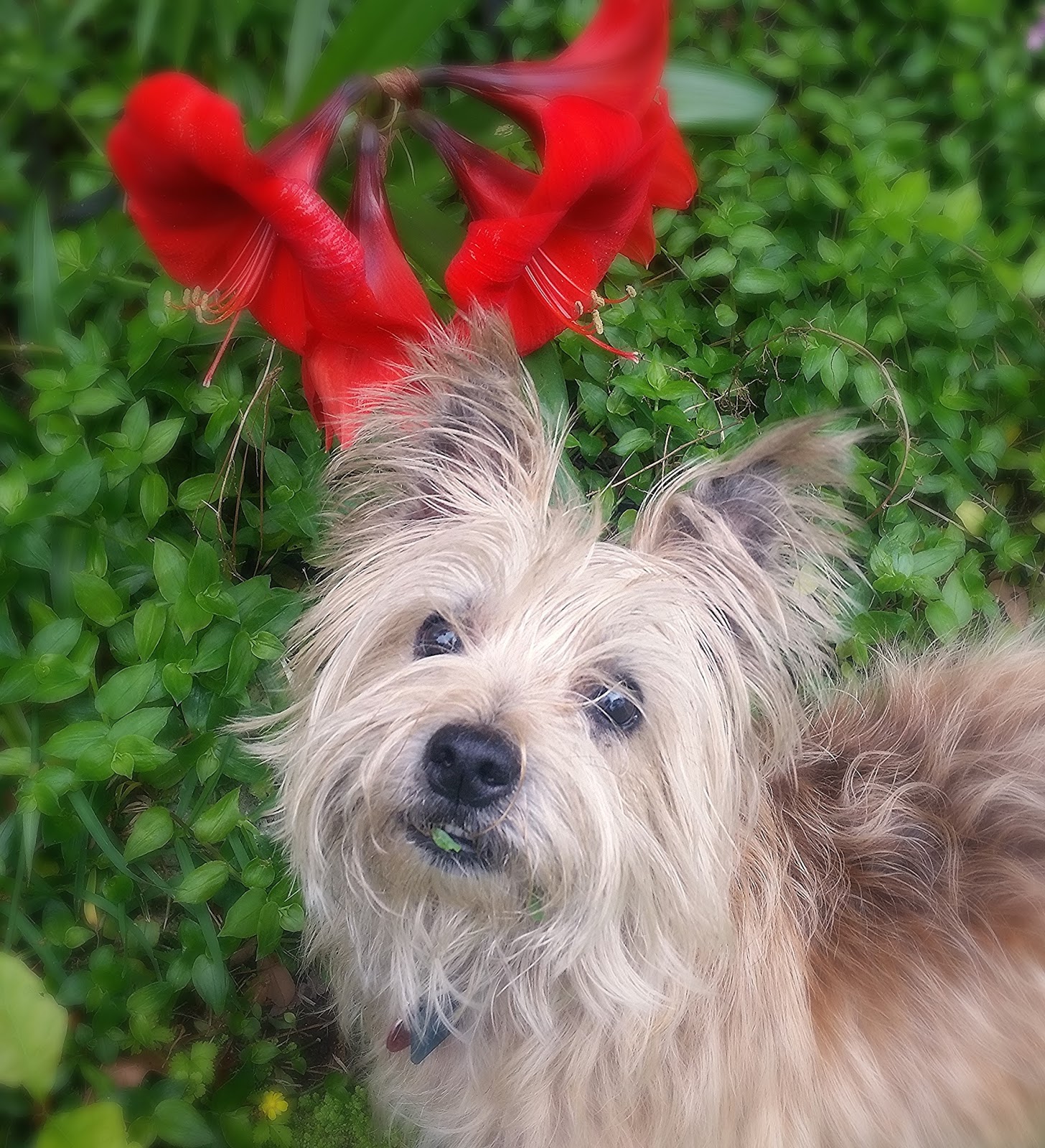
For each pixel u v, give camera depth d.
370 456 0.32
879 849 0.35
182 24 0.37
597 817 0.27
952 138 0.49
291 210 0.25
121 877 0.39
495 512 0.31
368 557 0.32
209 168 0.25
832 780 0.37
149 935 0.40
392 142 0.33
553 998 0.33
